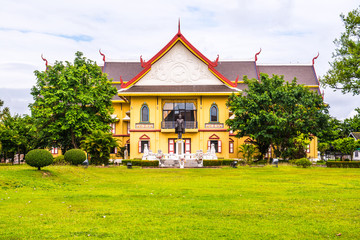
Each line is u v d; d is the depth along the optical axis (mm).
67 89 42094
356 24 33875
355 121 60625
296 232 9750
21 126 46938
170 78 49656
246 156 43000
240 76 60719
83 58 46094
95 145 39250
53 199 15242
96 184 21484
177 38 49250
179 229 10070
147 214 12031
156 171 31719
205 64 49656
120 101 55281
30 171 21688
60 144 48969
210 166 40250
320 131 42500
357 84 32625
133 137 49031
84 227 10312
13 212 12336
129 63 62812
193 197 15859
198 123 48938
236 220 11156
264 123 41938
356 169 33500
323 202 14453
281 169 33125
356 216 11742
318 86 60594
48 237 9297
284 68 62969
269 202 14438
